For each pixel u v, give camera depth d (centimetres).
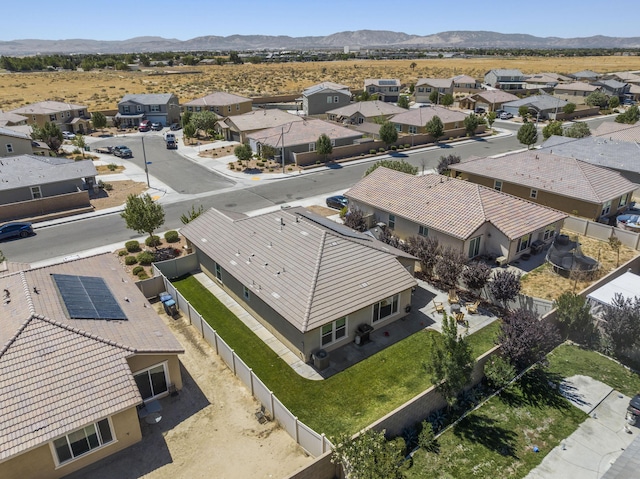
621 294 2423
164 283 2886
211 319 2628
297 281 2394
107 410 1630
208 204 4519
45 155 6141
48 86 12556
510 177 4250
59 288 2134
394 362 2239
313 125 6569
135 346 1875
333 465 1570
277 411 1855
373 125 7112
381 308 2483
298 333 2214
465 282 2683
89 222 4131
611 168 4422
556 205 3959
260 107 10425
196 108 8988
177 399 2020
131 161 6253
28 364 1669
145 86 12656
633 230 3656
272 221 2956
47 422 1549
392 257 2628
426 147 6831
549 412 1900
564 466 1642
